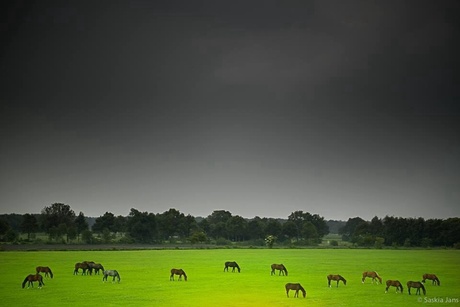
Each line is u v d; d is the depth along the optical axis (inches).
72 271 3668.8
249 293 2618.1
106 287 2787.9
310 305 2279.8
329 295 2583.7
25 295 2466.8
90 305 2204.7
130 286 2844.5
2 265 4151.1
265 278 3371.1
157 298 2417.6
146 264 4505.4
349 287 2913.4
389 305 2301.9
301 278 3388.3
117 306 2191.2
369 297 2527.1
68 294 2508.6
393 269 4175.7
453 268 4291.3
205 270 3949.3
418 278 3447.3
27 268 3860.7
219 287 2849.4
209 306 2226.9
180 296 2486.5
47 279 3147.1
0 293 2529.5
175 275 3496.6
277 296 2529.5
